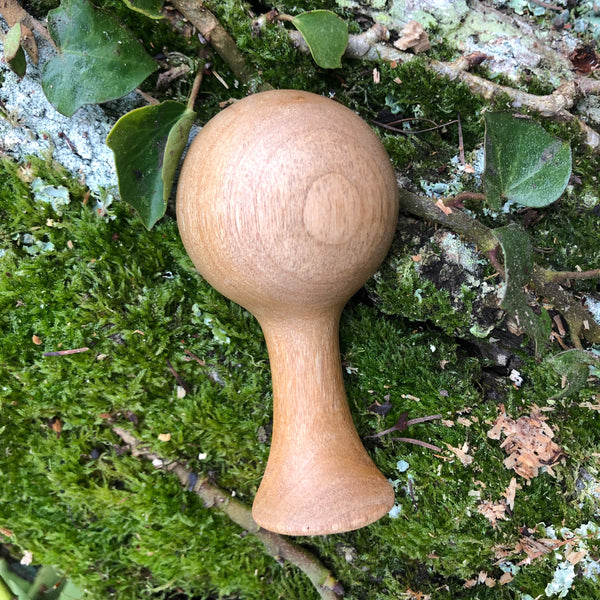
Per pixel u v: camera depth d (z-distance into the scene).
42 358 0.22
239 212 0.18
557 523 0.23
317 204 0.17
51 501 0.23
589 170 0.24
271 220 0.17
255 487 0.24
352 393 0.23
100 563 0.23
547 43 0.25
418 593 0.23
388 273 0.23
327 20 0.21
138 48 0.20
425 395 0.23
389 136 0.23
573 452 0.23
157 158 0.20
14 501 0.22
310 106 0.19
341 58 0.23
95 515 0.23
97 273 0.22
